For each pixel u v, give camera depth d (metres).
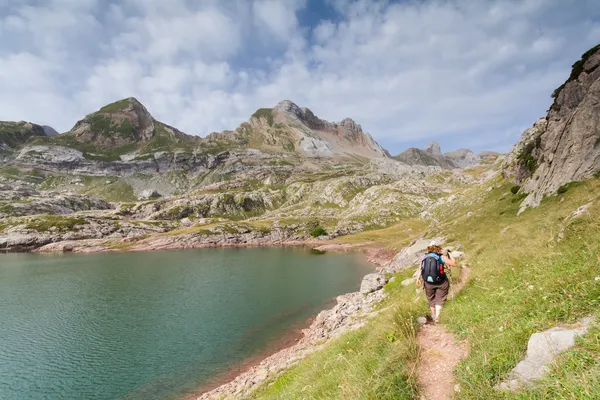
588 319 5.49
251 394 18.64
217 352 32.44
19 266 96.12
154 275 77.69
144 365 30.14
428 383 6.68
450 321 9.69
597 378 4.02
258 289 60.34
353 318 28.34
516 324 6.88
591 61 42.44
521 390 4.81
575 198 29.00
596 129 35.56
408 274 33.50
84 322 42.03
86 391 26.08
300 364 17.59
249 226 189.62
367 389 7.05
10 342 35.69
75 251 144.38
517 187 53.75
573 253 9.16
